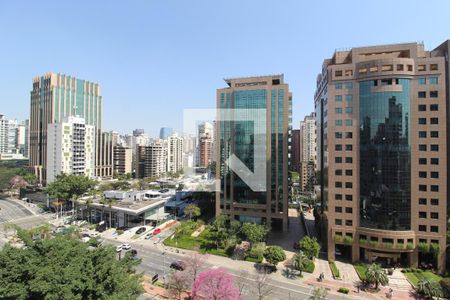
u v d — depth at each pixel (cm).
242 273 6381
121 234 9488
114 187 16000
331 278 6300
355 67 7300
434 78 6756
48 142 15912
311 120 19425
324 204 8294
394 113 6812
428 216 6688
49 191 11906
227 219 9550
